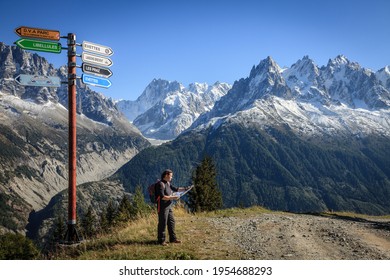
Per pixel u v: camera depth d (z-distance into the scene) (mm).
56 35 16422
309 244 16391
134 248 14391
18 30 16016
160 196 15117
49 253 15258
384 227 23266
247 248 15078
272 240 17047
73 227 16312
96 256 13523
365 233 20312
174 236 15570
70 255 14617
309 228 21688
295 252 14539
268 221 24312
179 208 28500
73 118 16391
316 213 38469
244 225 21719
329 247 15883
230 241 16438
